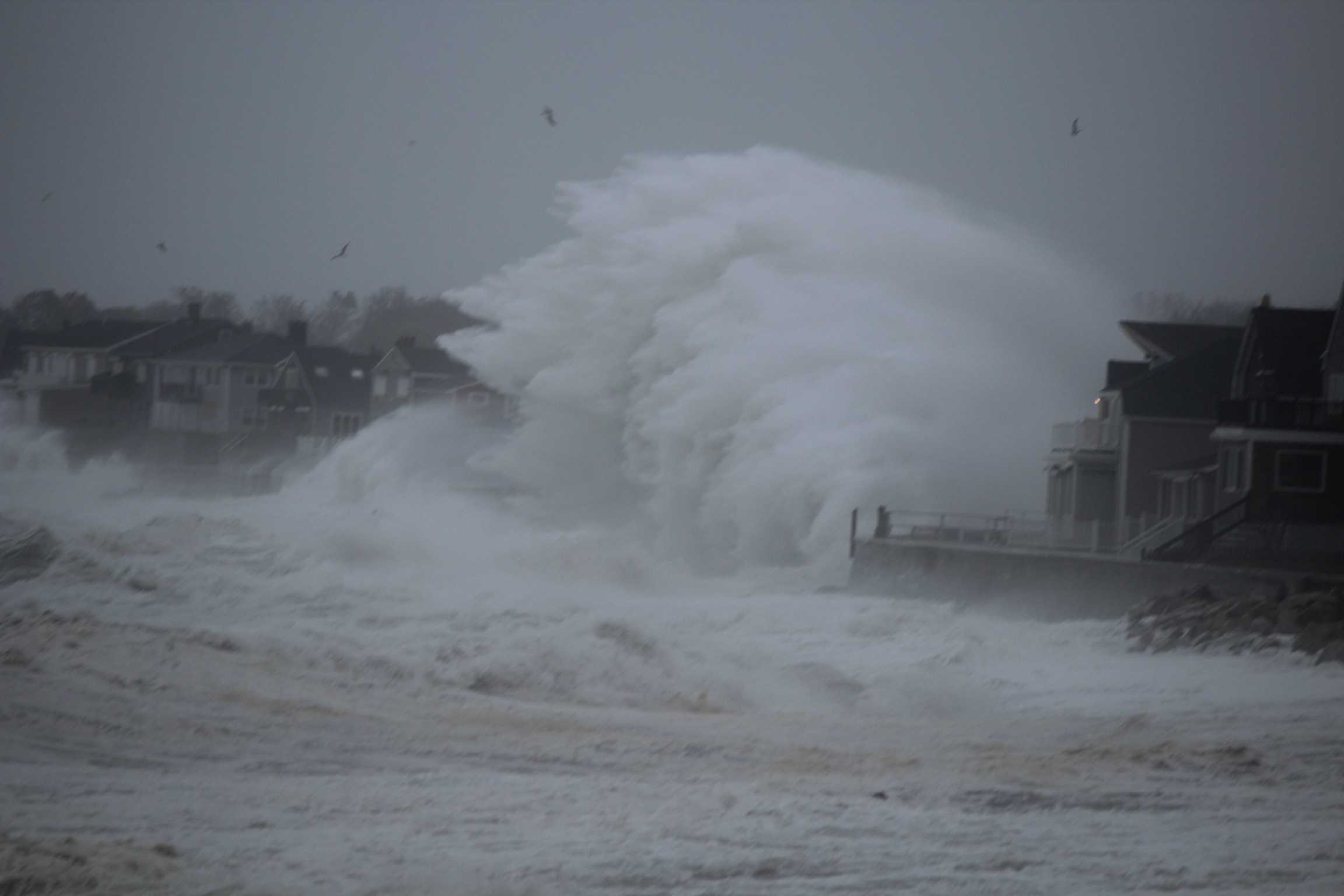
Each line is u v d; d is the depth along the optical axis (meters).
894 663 90.75
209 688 67.38
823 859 39.72
